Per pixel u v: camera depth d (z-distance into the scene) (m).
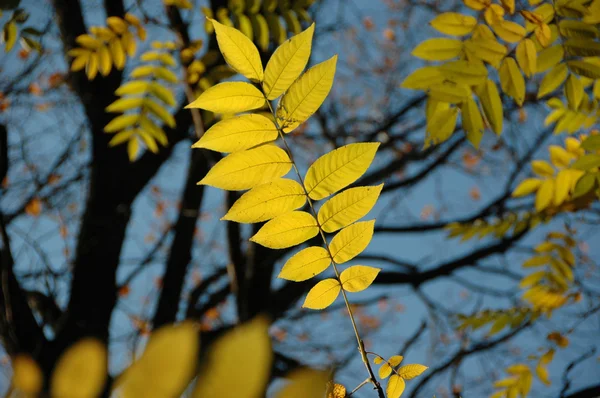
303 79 1.36
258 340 0.36
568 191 2.89
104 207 7.24
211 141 1.33
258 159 1.36
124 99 3.38
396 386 1.54
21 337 5.84
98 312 6.75
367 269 1.48
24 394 0.36
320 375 0.39
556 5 2.12
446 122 2.13
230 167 1.35
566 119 2.73
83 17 7.02
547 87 2.22
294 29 3.16
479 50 2.13
